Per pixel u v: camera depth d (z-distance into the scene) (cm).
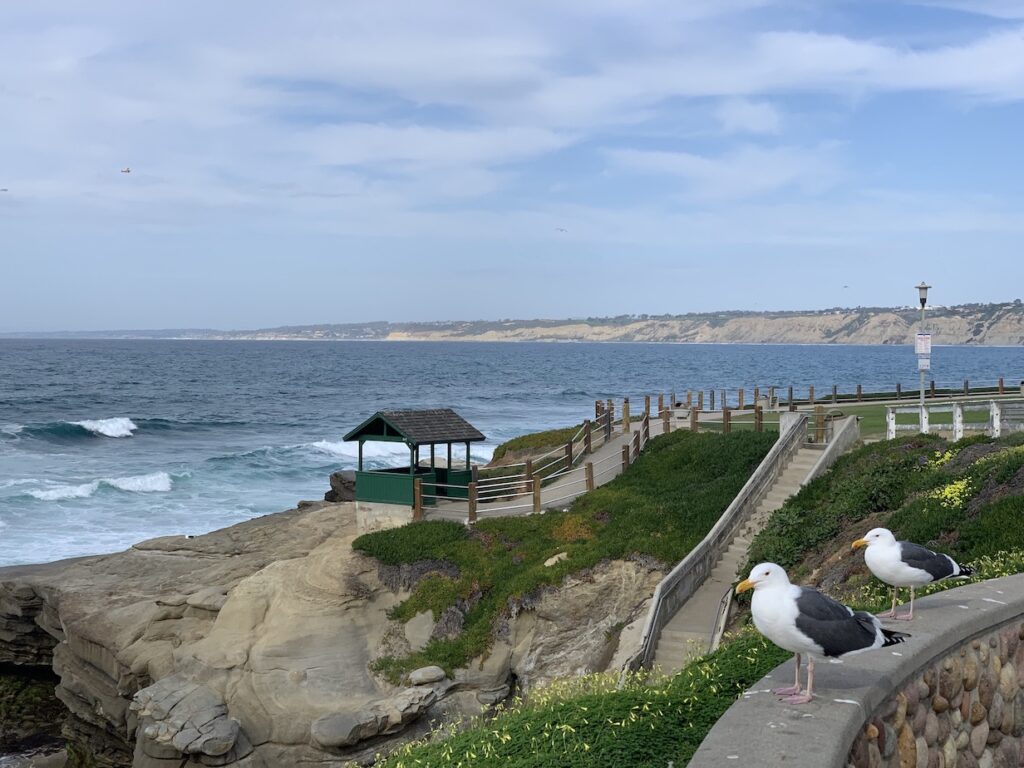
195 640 2681
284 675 2431
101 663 2802
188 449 7938
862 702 711
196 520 5012
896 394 5766
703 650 2142
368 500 3186
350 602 2678
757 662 1135
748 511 2844
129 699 2692
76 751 2870
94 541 4509
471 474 3444
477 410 12025
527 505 3161
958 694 897
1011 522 1739
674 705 1059
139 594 3058
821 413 3344
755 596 737
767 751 626
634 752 945
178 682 2425
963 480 2175
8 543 4419
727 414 3775
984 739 941
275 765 2269
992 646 963
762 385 15500
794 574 2358
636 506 3039
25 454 7275
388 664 2523
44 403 12038
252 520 3838
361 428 3228
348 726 2202
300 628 2577
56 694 2950
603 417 4262
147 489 5788
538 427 9638
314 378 18650
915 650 812
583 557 2667
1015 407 2961
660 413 4572
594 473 3584
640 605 2581
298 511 4016
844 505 2542
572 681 1795
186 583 3077
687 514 2875
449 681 2442
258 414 11406
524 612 2598
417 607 2672
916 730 820
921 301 3125
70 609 2973
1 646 3281
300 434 9344
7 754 2898
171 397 13550
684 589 2461
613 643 2494
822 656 711
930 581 930
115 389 14625
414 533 2920
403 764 1169
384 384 17138
